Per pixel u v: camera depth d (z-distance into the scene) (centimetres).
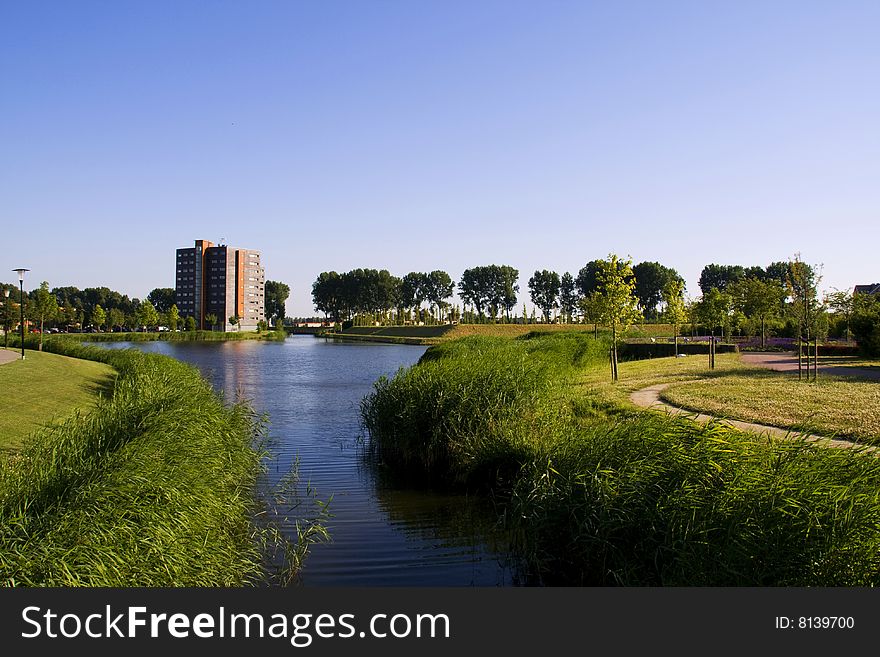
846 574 486
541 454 901
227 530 772
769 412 1330
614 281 2220
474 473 1084
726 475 603
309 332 14112
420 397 1277
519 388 1244
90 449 763
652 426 746
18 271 2736
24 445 954
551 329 8619
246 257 13212
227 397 2452
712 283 11562
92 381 2306
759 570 518
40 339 3441
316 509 976
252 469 1154
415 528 886
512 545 796
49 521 522
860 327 3075
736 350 3678
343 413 2038
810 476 557
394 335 9856
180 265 12938
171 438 814
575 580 684
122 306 15800
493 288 13038
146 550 552
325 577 712
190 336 9638
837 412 1299
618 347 3691
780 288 3984
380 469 1245
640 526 616
